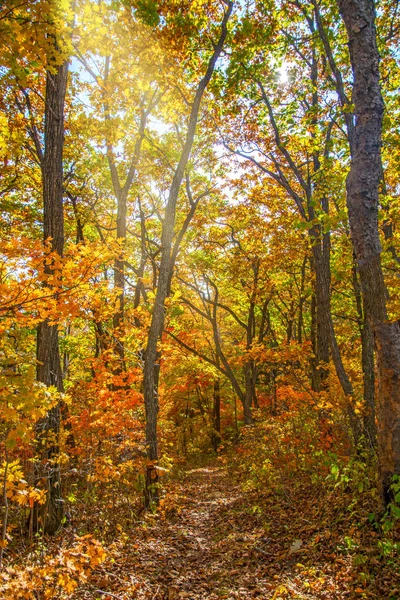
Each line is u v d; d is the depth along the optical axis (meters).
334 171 8.29
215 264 19.03
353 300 16.48
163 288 9.30
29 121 8.89
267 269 17.91
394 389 5.05
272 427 11.32
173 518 8.44
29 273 4.12
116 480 7.73
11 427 3.98
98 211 15.50
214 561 5.95
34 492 3.82
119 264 12.43
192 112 9.30
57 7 3.68
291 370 11.29
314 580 4.67
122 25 7.56
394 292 12.77
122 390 8.59
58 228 7.00
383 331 5.09
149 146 13.83
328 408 8.70
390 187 12.63
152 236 18.80
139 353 9.99
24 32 3.68
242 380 25.77
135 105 11.40
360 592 4.05
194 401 27.09
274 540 6.37
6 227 11.80
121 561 5.80
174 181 9.44
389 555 4.47
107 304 8.30
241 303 21.84
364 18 5.07
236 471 13.84
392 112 9.12
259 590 4.71
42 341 6.82
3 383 3.34
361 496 6.17
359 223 5.16
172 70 9.54
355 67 5.18
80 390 8.24
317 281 10.41
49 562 3.57
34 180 12.57
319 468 8.30
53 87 7.07
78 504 7.38
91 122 10.32
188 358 17.75
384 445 5.14
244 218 17.86
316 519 6.54
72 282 4.48
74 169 13.65
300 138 8.77
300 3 10.05
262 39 9.35
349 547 4.80
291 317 20.81
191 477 15.23
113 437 8.15
